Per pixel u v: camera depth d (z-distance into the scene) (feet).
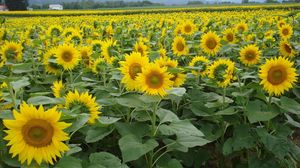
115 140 4.73
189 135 3.99
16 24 20.47
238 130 4.30
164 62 4.51
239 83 4.65
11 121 2.71
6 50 6.14
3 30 8.10
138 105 3.96
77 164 3.00
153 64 3.64
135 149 3.41
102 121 3.55
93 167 3.23
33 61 6.38
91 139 3.85
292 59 7.39
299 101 6.20
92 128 3.99
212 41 6.88
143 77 3.64
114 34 10.17
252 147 4.42
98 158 3.38
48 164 2.92
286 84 4.07
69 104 3.47
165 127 3.76
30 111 2.71
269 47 9.03
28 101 3.40
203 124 4.91
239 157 5.07
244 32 10.14
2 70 6.19
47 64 5.85
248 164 4.46
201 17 20.38
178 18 19.76
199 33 9.86
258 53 6.14
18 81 3.58
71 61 5.21
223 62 4.77
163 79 3.64
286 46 7.04
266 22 12.80
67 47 5.19
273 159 4.33
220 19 17.42
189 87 5.56
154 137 4.02
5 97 3.75
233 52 8.23
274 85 4.08
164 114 4.05
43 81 6.19
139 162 4.18
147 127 4.10
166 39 9.81
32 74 6.94
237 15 21.04
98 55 6.21
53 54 5.89
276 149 3.99
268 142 4.03
